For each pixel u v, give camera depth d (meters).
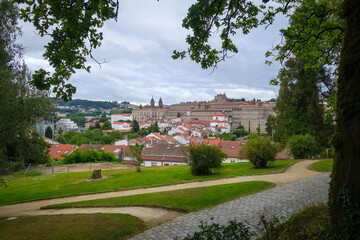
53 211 13.90
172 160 48.53
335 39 12.01
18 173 30.42
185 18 8.09
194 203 12.75
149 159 49.94
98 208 13.72
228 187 15.56
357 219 4.28
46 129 99.38
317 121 34.34
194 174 23.80
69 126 176.50
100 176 25.33
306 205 10.80
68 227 10.05
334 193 4.80
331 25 11.27
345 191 4.45
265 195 13.35
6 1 14.77
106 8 6.50
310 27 11.45
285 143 36.03
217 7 8.06
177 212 11.95
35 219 11.62
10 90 11.76
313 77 34.09
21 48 16.41
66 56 6.62
